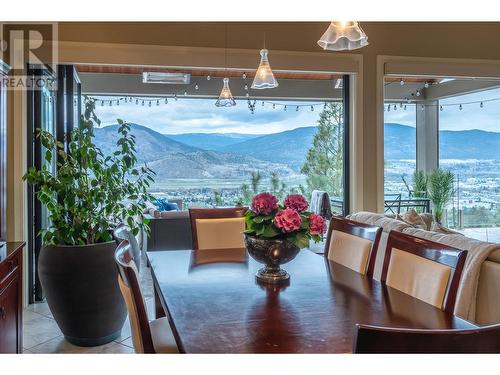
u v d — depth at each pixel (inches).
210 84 227.8
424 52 179.2
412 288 69.5
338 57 171.5
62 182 107.9
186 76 217.5
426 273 67.4
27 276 142.5
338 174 188.7
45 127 149.7
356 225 92.7
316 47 169.2
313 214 77.7
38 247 148.3
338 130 189.5
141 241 200.1
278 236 74.6
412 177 223.0
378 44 175.3
